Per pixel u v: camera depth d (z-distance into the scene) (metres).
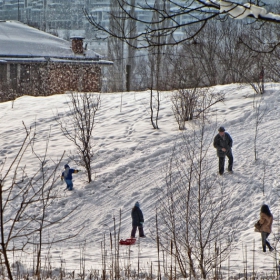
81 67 176.50
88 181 78.38
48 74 171.75
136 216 60.50
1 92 160.88
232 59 119.44
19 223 66.94
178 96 104.06
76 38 181.38
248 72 119.44
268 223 52.81
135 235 63.03
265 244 52.91
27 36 189.25
